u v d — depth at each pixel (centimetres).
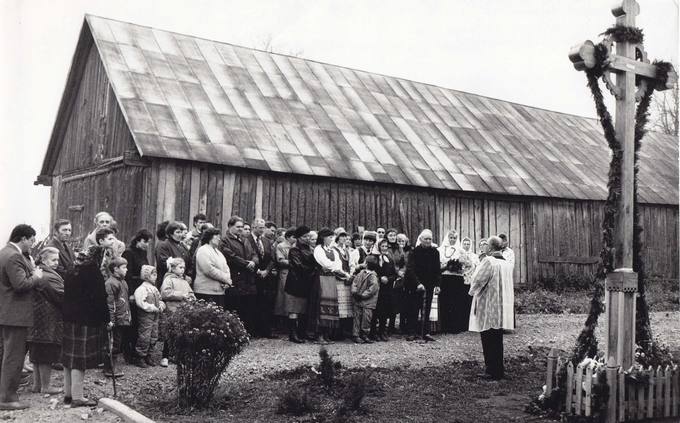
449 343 1153
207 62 1730
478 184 1842
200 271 995
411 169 1744
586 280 2089
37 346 750
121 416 650
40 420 641
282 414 668
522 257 1984
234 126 1537
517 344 1162
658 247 2302
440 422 654
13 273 688
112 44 1589
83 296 699
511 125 2277
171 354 684
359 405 687
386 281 1154
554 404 689
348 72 2080
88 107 1736
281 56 1959
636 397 672
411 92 2162
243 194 1470
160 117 1432
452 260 1281
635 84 752
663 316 1562
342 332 1176
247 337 713
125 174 1431
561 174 2117
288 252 1134
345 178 1576
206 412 671
